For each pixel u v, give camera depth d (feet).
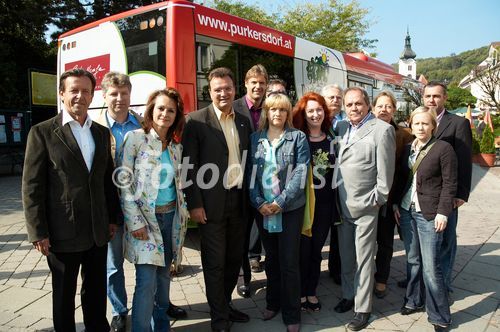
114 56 17.92
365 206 10.67
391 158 10.56
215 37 17.30
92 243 8.93
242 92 18.61
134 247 9.04
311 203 10.96
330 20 65.36
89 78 8.82
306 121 11.78
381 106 12.87
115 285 10.54
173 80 15.75
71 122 8.67
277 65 21.21
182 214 9.82
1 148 40.91
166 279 9.94
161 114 9.05
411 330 10.63
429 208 10.46
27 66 54.75
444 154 10.35
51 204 8.48
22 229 20.58
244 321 11.15
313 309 11.83
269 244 11.16
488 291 12.95
